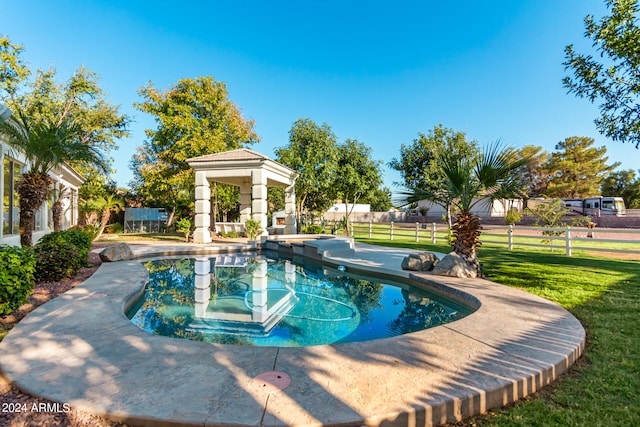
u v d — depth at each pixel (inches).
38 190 323.3
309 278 342.6
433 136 717.9
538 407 96.5
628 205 1555.1
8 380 102.6
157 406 87.2
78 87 876.0
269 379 101.7
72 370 108.1
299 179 834.2
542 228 448.8
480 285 245.3
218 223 800.3
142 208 1106.7
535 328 152.9
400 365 112.7
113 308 183.8
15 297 169.8
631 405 95.7
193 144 761.0
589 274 287.6
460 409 91.4
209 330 185.0
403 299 260.8
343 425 81.7
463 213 287.6
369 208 1716.3
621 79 229.9
